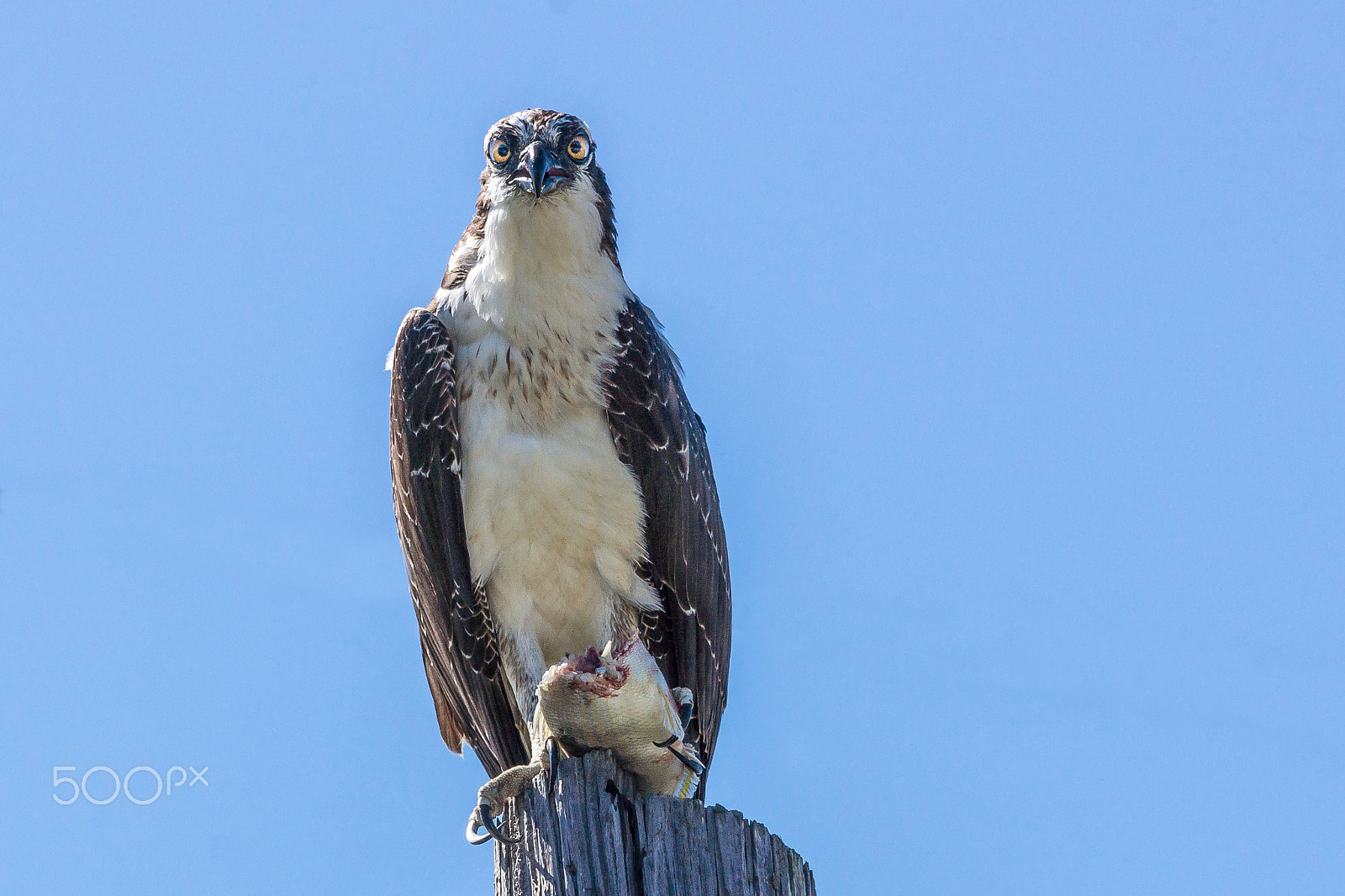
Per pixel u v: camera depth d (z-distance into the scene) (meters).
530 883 8.63
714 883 8.27
